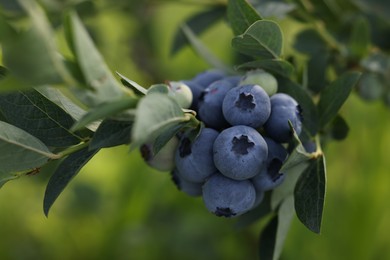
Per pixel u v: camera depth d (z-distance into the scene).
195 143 0.29
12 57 0.24
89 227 0.57
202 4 0.46
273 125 0.30
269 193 0.34
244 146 0.28
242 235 0.56
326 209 0.51
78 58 0.25
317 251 0.50
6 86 0.25
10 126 0.28
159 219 0.57
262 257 0.33
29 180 0.53
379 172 0.50
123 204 0.55
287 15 0.41
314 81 0.38
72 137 0.30
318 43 0.41
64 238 0.57
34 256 0.56
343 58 0.41
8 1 0.38
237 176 0.29
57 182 0.29
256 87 0.30
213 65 0.40
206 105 0.30
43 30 0.24
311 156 0.30
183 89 0.29
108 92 0.25
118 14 0.58
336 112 0.32
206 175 0.29
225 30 0.63
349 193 0.51
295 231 0.49
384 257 0.51
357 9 0.44
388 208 0.50
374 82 0.41
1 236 0.56
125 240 0.55
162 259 0.56
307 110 0.32
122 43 0.59
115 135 0.28
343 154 0.53
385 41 0.45
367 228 0.49
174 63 0.61
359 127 0.52
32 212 0.57
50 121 0.30
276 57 0.31
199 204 0.57
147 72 0.60
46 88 0.30
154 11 0.59
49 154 0.29
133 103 0.25
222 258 0.55
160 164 0.31
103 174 0.59
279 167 0.29
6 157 0.28
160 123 0.26
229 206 0.29
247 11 0.30
